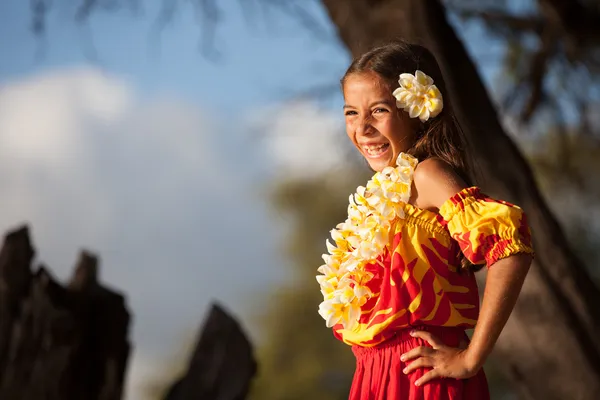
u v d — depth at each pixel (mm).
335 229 3582
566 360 6586
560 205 15250
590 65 10180
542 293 6684
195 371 6613
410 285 3324
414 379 3334
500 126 7004
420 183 3387
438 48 6988
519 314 6727
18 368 6199
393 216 3367
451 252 3371
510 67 10883
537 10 10648
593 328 6578
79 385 6305
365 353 3490
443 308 3312
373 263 3432
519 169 6922
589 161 12172
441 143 3498
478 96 7004
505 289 3166
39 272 6383
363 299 3445
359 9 7227
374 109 3494
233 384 6594
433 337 3305
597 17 9648
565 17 9633
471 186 3504
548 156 11578
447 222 3305
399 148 3498
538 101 10484
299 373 27453
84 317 6410
